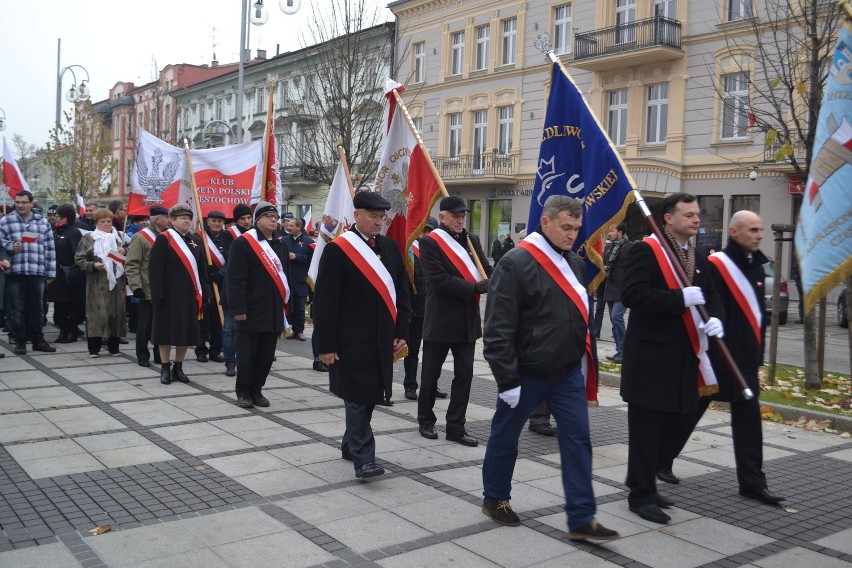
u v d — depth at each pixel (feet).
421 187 23.66
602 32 87.15
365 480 17.97
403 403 27.17
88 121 140.36
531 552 14.08
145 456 19.47
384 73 95.66
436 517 15.71
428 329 21.86
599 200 20.17
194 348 38.68
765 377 31.68
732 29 75.36
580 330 14.74
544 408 22.99
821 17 32.91
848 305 27.86
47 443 20.44
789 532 15.51
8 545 13.91
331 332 17.76
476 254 22.52
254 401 25.62
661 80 83.82
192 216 30.99
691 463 20.49
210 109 161.38
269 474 18.26
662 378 15.80
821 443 23.06
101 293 34.22
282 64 131.85
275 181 34.86
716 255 17.87
